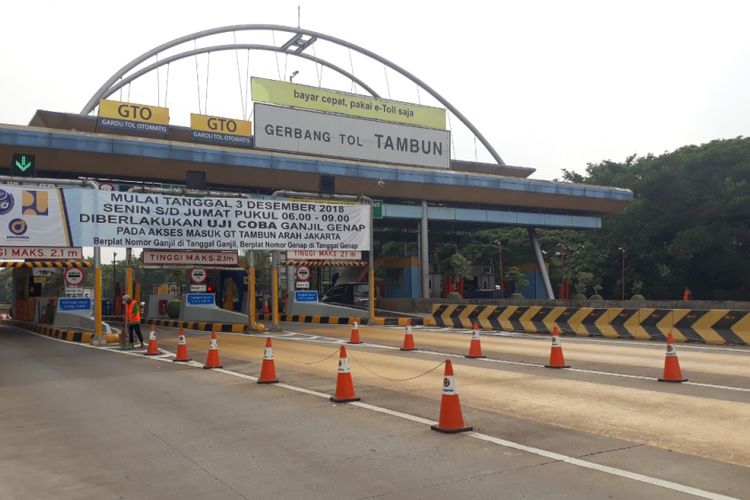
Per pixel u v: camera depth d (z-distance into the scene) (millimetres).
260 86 42812
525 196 44750
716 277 54219
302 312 32719
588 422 7996
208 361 14367
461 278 51344
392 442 7113
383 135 43625
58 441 7625
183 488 5664
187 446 7203
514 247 59094
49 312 33688
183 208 23922
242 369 13930
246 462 6465
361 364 14406
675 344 18031
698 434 7297
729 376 11844
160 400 10312
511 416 8398
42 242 21156
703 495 5133
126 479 6000
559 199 46250
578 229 53000
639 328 19844
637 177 58469
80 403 10266
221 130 39938
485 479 5676
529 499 5117
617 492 5242
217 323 28188
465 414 8539
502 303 37312
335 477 5867
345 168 38062
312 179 37625
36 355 18672
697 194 53500
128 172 33750
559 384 11086
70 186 22531
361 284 46344
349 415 8656
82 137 31172
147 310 38438
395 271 45188
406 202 42938
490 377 11984
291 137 40469
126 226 22719
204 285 31609
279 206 26109
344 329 26641
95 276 22375
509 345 18156
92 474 6191
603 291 61000
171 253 26469
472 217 44125
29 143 30125
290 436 7535
